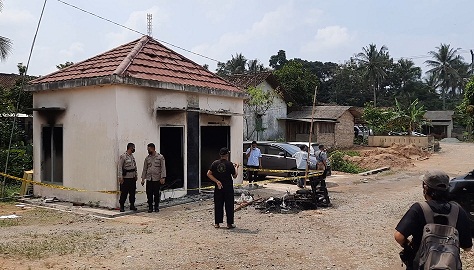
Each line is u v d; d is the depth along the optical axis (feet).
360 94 259.80
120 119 40.42
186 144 46.83
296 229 32.30
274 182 62.39
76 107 43.37
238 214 38.40
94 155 41.81
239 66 232.73
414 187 59.47
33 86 46.44
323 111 133.08
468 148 144.87
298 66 156.56
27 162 60.29
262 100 110.01
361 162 91.15
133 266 22.97
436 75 250.78
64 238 29.22
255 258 24.59
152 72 44.50
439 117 214.90
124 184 38.81
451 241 12.15
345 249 26.71
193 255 25.08
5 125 70.08
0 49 65.05
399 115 148.36
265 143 64.69
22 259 24.04
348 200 46.78
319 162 54.39
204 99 49.16
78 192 43.14
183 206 42.55
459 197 31.45
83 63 47.98
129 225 34.01
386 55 263.29
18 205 43.57
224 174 32.55
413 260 12.96
